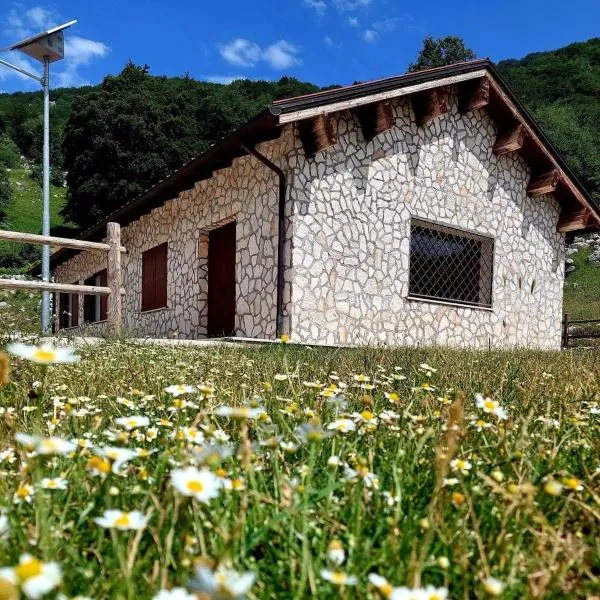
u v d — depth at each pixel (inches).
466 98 391.2
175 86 1407.5
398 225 355.3
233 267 366.3
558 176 435.5
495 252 415.2
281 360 161.0
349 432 69.6
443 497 46.1
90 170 1206.3
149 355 164.2
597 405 95.7
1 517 39.2
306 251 311.3
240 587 23.4
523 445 59.9
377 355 184.4
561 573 38.6
